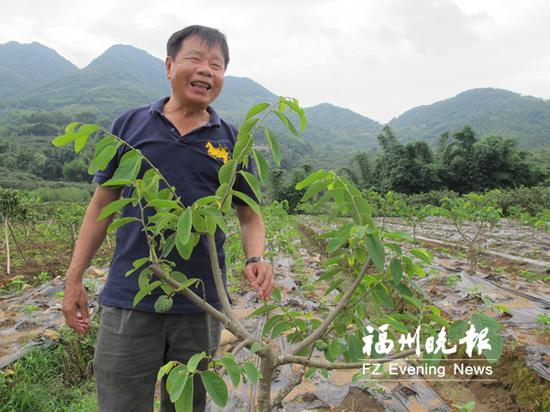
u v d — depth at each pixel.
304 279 8.08
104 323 2.10
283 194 32.38
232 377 1.20
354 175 39.41
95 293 6.48
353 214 1.44
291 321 1.82
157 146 2.04
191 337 2.13
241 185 2.15
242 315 6.03
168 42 2.11
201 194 2.09
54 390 4.09
